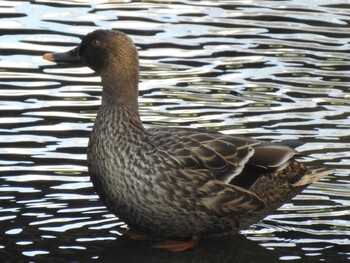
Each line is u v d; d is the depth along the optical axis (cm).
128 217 1253
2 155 1445
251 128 1555
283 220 1323
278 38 1917
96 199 1350
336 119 1598
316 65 1805
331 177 1423
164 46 1867
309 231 1290
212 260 1222
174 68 1781
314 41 1908
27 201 1327
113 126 1259
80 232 1267
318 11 2050
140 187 1231
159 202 1233
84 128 1544
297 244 1257
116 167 1238
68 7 2031
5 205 1314
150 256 1227
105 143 1253
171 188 1231
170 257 1227
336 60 1827
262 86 1720
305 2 2100
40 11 2002
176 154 1241
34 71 1753
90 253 1216
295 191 1292
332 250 1240
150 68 1778
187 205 1238
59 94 1667
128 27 1938
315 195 1383
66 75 1747
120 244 1248
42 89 1684
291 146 1301
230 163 1255
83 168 1423
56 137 1510
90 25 1938
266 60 1825
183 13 2023
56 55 1330
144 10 2031
